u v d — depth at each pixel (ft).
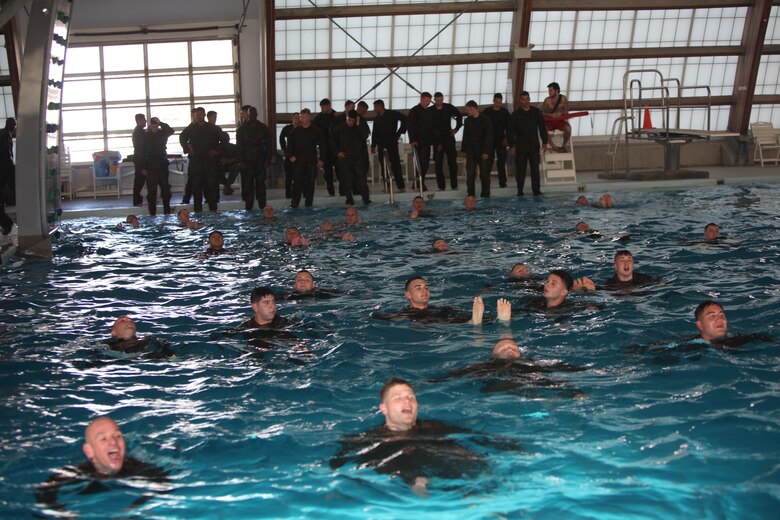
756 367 19.70
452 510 13.23
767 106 70.54
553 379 19.45
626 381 19.13
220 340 23.76
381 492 13.92
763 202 48.44
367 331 24.20
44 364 22.06
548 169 61.00
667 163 61.46
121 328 23.65
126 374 21.07
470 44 64.85
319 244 39.70
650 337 22.59
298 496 13.96
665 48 65.98
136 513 13.62
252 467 15.24
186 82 67.21
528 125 55.42
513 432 16.29
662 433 16.07
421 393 18.76
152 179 53.57
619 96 68.44
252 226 47.14
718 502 13.33
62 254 39.40
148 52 66.64
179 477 14.94
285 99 65.77
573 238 38.73
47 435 17.22
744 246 34.71
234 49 66.49
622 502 13.38
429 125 56.95
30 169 38.75
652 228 40.70
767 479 14.03
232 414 18.02
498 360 20.71
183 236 44.21
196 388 19.85
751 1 65.36
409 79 65.87
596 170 68.54
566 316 25.00
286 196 57.93
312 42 63.62
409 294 26.11
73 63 66.13
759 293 26.94
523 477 14.33
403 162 63.57
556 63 66.69
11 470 15.46
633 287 28.35
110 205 57.72
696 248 34.76
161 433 17.06
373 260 35.40
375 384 19.67
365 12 61.82
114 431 15.20
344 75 65.21
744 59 67.00
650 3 63.62
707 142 69.46
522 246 37.40
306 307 27.27
